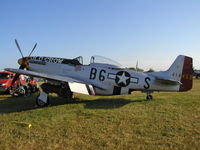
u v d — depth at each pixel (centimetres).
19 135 360
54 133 370
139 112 539
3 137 350
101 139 341
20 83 1032
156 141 332
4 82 1000
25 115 509
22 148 305
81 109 582
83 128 400
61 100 812
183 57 817
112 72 782
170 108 588
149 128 400
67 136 354
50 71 838
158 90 791
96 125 420
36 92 1098
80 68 801
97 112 541
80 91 675
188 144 320
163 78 812
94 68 792
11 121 452
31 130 387
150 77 779
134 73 785
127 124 428
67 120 459
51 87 688
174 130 387
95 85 770
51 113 528
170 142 328
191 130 387
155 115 504
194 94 1032
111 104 679
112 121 450
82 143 324
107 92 789
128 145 316
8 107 659
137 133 372
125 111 554
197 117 482
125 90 787
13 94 977
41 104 665
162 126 412
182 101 716
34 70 870
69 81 681
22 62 896
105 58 809
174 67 815
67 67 816
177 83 770
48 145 316
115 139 341
